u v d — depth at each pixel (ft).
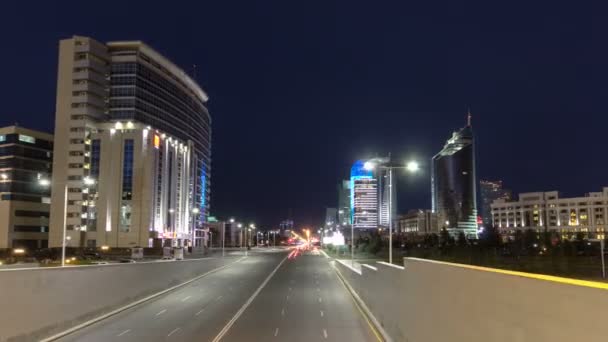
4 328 69.87
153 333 89.40
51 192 491.72
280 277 211.00
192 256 404.57
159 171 517.14
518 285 33.12
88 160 494.18
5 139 480.23
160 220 512.22
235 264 293.43
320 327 95.96
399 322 77.82
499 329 36.19
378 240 430.61
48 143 508.12
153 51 555.28
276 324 99.25
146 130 495.82
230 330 92.63
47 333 82.48
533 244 426.92
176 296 145.79
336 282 189.78
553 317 28.60
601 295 24.39
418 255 351.46
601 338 24.31
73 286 94.02
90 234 485.15
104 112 522.88
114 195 488.44
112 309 113.80
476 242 512.22
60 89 501.56
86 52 504.84
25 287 76.13
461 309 45.50
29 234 480.64
